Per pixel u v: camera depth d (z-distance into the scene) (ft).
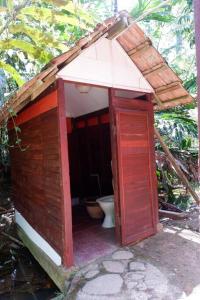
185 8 23.09
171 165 17.51
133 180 11.75
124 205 11.33
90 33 8.39
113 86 11.27
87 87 12.25
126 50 11.34
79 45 8.39
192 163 19.02
